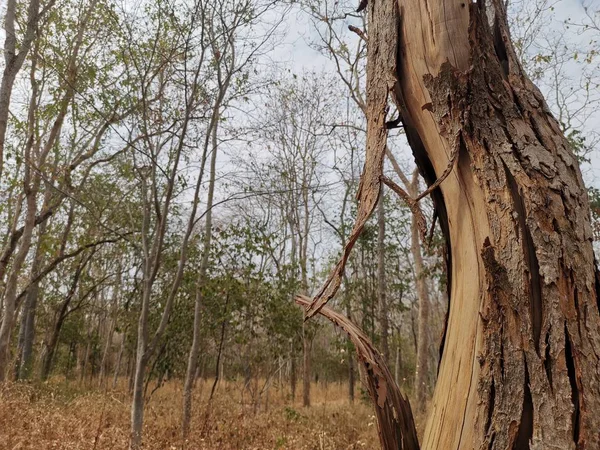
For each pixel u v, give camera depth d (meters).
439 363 1.85
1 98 7.82
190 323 10.98
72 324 19.02
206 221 8.73
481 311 1.58
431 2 1.93
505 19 2.01
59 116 9.47
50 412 6.40
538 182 1.60
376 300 13.55
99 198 11.34
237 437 6.09
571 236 1.53
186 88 5.91
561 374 1.39
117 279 15.84
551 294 1.47
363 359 1.99
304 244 16.34
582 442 1.30
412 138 2.10
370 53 2.20
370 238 13.62
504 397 1.45
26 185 9.32
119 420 7.14
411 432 1.88
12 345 15.18
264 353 11.80
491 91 1.77
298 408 11.77
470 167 1.75
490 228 1.63
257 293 10.56
